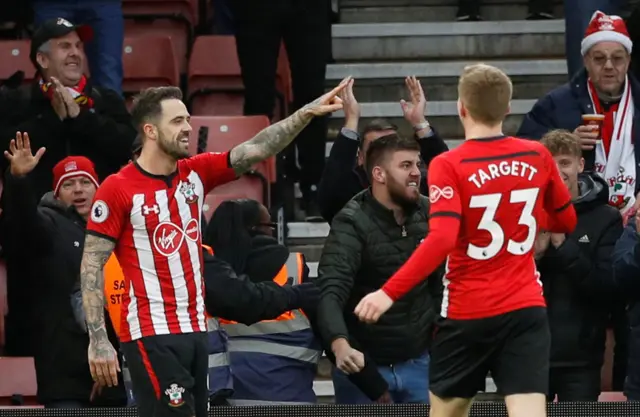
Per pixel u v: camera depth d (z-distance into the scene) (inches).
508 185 577.0
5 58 1111.0
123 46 1145.4
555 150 762.2
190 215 614.2
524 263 583.5
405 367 738.8
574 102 899.4
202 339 612.7
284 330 748.6
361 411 703.7
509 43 1160.2
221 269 705.6
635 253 719.7
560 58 1155.9
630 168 888.9
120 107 935.0
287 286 725.9
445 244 560.4
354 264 731.4
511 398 576.7
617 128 888.3
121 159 914.7
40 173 896.9
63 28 908.6
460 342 585.9
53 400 771.4
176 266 607.2
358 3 1218.0
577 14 999.0
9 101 906.7
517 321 576.7
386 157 732.7
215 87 1139.9
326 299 721.6
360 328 740.7
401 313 735.1
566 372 761.6
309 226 986.1
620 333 802.8
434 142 798.5
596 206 768.9
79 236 800.3
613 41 880.3
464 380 591.5
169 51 1147.9
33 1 1037.8
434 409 604.1
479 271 579.5
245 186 976.3
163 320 604.1
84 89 920.9
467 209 575.5
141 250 605.0
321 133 992.9
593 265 754.2
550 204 601.0
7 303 844.0
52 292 786.2
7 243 787.4
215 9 1221.1
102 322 602.2
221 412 701.9
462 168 574.6
